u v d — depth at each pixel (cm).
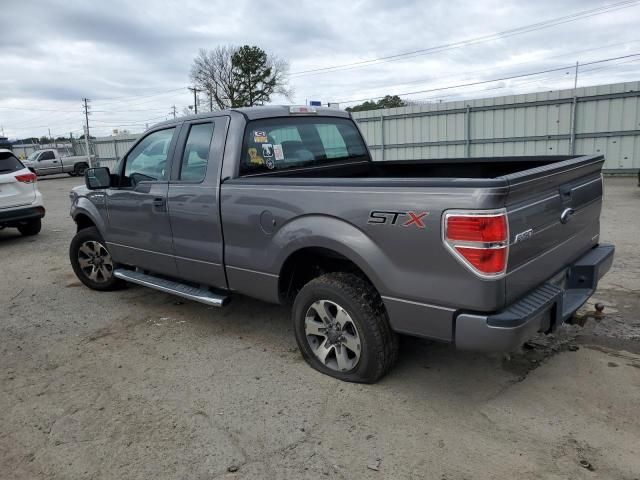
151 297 549
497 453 263
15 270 708
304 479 250
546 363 357
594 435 275
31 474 262
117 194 489
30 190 898
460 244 260
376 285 302
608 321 421
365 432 287
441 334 282
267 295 374
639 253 625
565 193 316
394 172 510
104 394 341
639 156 1480
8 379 369
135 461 269
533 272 289
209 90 5694
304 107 452
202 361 386
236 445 279
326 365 352
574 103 1537
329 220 318
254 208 361
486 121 1719
